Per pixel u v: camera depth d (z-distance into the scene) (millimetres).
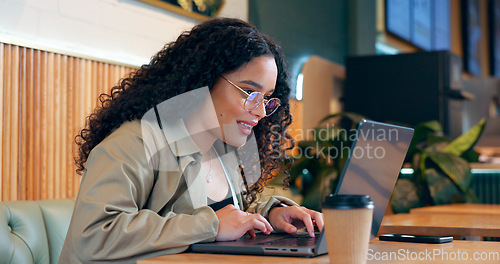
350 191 1166
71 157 2492
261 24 3971
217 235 1325
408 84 4691
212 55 1574
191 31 1662
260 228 1350
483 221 2189
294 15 4422
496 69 10039
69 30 2553
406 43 6445
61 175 2457
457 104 4887
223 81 1586
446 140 4234
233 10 3668
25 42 2295
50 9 2467
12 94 2254
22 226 1785
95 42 2689
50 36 2463
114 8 2801
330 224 1036
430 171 3869
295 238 1440
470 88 6414
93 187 1311
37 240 1799
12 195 2242
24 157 2295
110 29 2775
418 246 1408
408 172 4062
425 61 4641
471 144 4176
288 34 4312
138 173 1368
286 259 1145
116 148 1387
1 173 2209
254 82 1579
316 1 4805
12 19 2303
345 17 5379
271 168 1980
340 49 5246
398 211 3832
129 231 1240
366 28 5543
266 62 1589
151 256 1247
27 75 2322
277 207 1667
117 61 2719
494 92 6348
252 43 1578
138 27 2945
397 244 1450
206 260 1127
